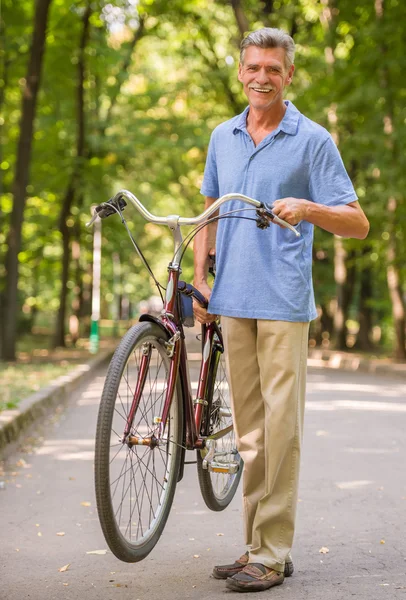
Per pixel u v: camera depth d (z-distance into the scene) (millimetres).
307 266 5039
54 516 6914
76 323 41312
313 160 4949
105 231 37281
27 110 24656
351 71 27578
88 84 34031
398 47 26734
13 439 10633
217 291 5152
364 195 30109
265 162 5000
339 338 38594
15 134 33219
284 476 4973
